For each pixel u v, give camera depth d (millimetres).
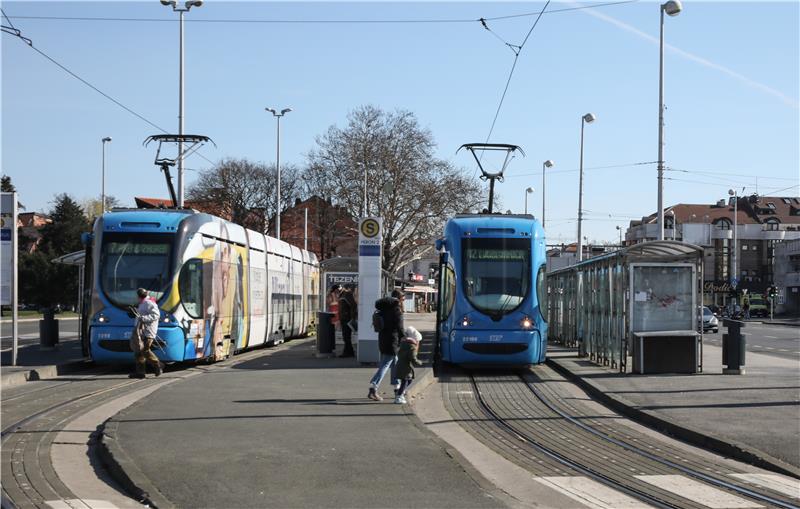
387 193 71500
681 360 20688
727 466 10406
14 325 20719
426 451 10508
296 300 37219
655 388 17438
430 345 35781
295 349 31078
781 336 50000
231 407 14117
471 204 73000
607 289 23094
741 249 121562
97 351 20969
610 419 14219
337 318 27844
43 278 77438
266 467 9523
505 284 21891
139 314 19953
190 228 22125
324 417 13188
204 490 8469
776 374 20828
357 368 21562
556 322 37250
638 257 21641
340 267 34625
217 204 86312
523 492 8906
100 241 21578
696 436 12000
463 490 8570
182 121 37469
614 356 22203
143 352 19938
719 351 32125
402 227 74000
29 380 19203
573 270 31953
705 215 132250
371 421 12844
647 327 21047
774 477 9742
